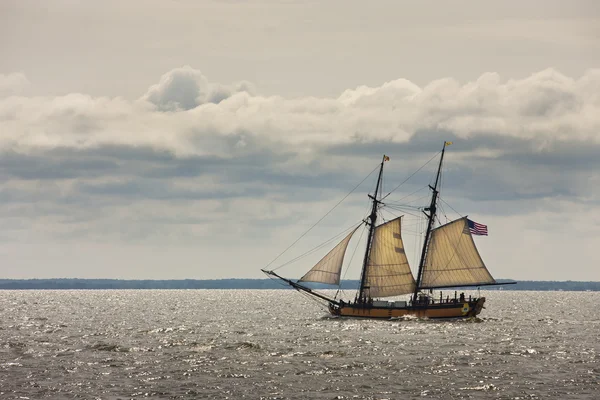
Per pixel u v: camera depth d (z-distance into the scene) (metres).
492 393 149.62
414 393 149.50
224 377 165.00
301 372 171.38
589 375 169.50
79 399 143.62
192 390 151.38
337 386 155.75
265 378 163.88
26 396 146.12
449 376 167.50
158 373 169.50
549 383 159.88
